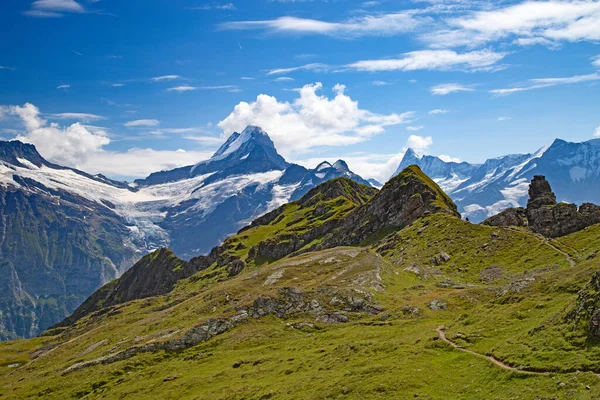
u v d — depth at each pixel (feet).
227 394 268.82
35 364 549.13
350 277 450.71
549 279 277.23
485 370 198.49
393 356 248.93
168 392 304.09
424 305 364.38
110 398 328.90
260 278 516.32
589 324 187.62
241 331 388.98
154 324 502.79
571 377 167.73
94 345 523.29
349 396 213.66
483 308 283.79
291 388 246.88
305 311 398.01
